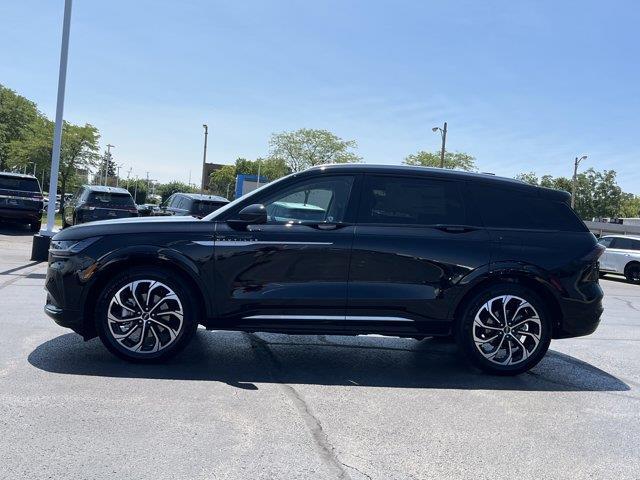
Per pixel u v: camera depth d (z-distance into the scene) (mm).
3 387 4211
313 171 5215
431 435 3748
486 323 5129
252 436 3574
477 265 5070
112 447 3312
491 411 4273
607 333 7781
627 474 3297
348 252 4977
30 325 6188
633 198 83250
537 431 3908
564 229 5297
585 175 73500
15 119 73812
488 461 3389
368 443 3566
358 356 5766
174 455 3252
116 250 4848
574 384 5102
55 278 4930
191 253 4891
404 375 5148
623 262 19484
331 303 4965
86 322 4973
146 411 3889
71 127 46312
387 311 5035
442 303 5059
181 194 17938
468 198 5262
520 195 5348
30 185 18656
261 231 4965
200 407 4023
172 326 4945
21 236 17422
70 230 5070
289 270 4953
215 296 4926
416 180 5250
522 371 5176
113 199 17906
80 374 4609
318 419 3926
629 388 5055
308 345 6117
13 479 2891
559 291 5137
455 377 5156
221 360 5305
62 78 12078
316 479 3062
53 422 3619
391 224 5105
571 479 3207
